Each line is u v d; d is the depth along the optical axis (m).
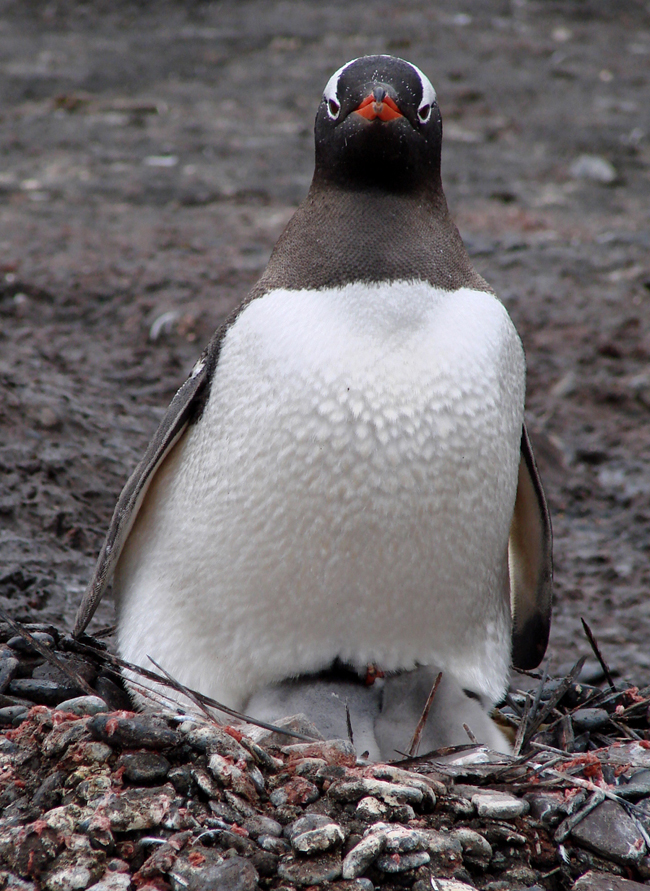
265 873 5.39
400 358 6.55
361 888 5.37
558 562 13.69
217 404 7.01
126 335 17.67
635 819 6.00
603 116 34.03
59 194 24.98
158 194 25.48
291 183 26.91
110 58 36.44
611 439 17.00
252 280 20.30
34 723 6.09
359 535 6.58
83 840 5.43
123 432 13.52
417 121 7.04
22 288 18.83
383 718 7.02
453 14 44.03
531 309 20.42
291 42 39.34
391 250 6.77
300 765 5.95
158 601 7.33
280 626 6.85
